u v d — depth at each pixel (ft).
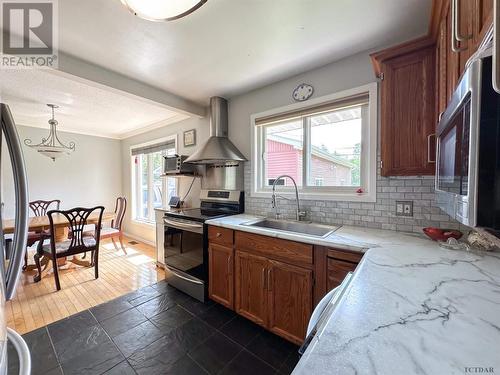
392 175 4.96
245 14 4.67
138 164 15.52
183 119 11.60
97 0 4.25
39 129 13.11
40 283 8.75
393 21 4.93
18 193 2.18
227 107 9.39
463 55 2.80
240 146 9.02
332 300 2.70
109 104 9.84
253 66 6.79
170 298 7.62
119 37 5.38
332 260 4.76
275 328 5.61
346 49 5.96
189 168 10.06
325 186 7.07
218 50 5.96
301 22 4.93
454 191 2.53
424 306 2.20
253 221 7.06
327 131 7.08
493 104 1.74
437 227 5.16
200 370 4.78
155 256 11.94
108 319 6.46
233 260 6.51
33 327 6.12
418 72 4.62
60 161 13.93
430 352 1.60
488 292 2.48
